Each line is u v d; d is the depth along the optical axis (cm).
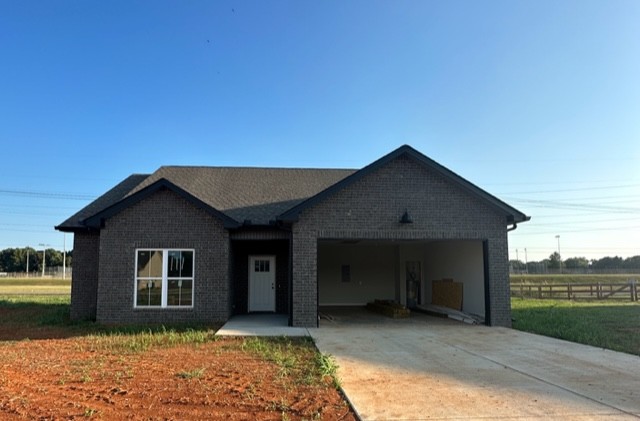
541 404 598
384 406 588
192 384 680
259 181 1856
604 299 2561
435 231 1394
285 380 709
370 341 1090
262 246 1731
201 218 1433
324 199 1370
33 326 1348
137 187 1747
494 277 1402
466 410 573
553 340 1109
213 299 1416
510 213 1402
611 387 680
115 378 714
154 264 1415
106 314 1391
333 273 2208
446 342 1080
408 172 1406
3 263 10250
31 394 629
